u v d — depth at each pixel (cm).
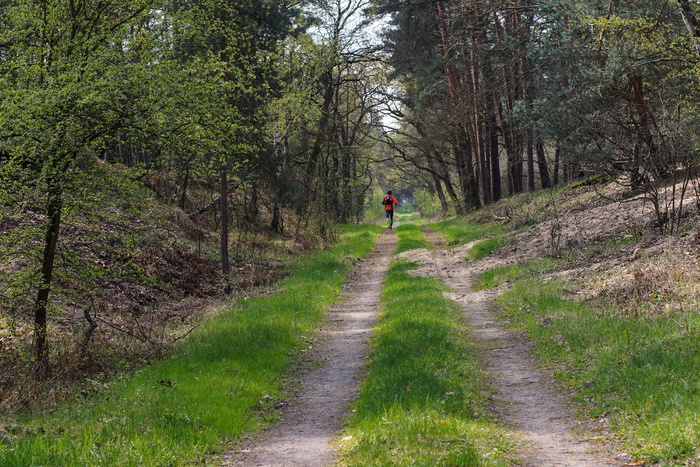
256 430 757
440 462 536
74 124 1086
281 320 1338
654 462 536
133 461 578
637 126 1656
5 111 1039
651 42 1831
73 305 1423
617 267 1424
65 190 1125
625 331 964
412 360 952
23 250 1160
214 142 1296
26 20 1168
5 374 987
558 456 586
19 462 554
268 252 2761
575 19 2070
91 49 1176
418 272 2106
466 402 754
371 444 607
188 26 1338
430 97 3756
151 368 1038
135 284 1734
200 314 1576
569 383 848
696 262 1219
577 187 2827
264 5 2491
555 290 1405
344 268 2348
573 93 2123
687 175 1569
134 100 1196
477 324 1324
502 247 2281
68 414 800
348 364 1079
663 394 673
